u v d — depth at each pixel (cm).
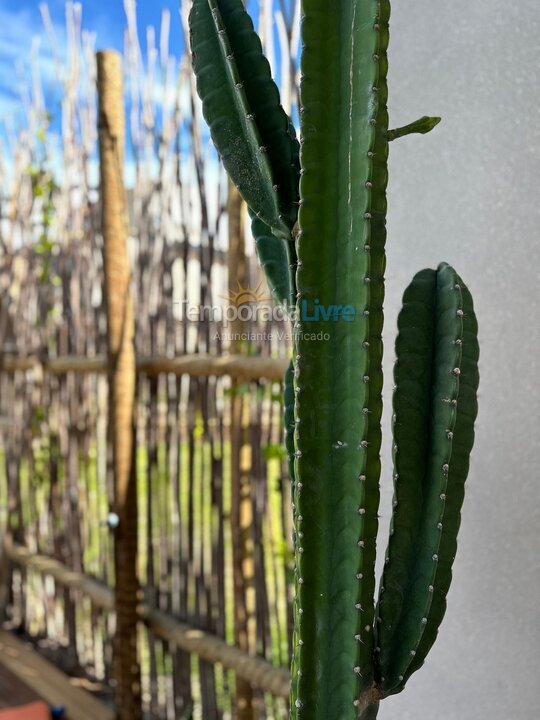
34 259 220
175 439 171
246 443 148
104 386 196
